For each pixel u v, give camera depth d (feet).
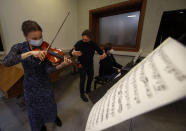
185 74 0.55
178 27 3.93
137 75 1.05
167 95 0.56
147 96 0.72
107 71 6.09
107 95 1.52
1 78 4.11
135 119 4.36
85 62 5.10
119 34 7.92
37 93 2.81
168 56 0.75
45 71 2.88
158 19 5.65
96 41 9.22
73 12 8.96
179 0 4.95
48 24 7.18
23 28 2.28
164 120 4.31
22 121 4.08
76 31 9.73
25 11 5.83
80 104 5.31
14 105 5.00
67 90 6.77
